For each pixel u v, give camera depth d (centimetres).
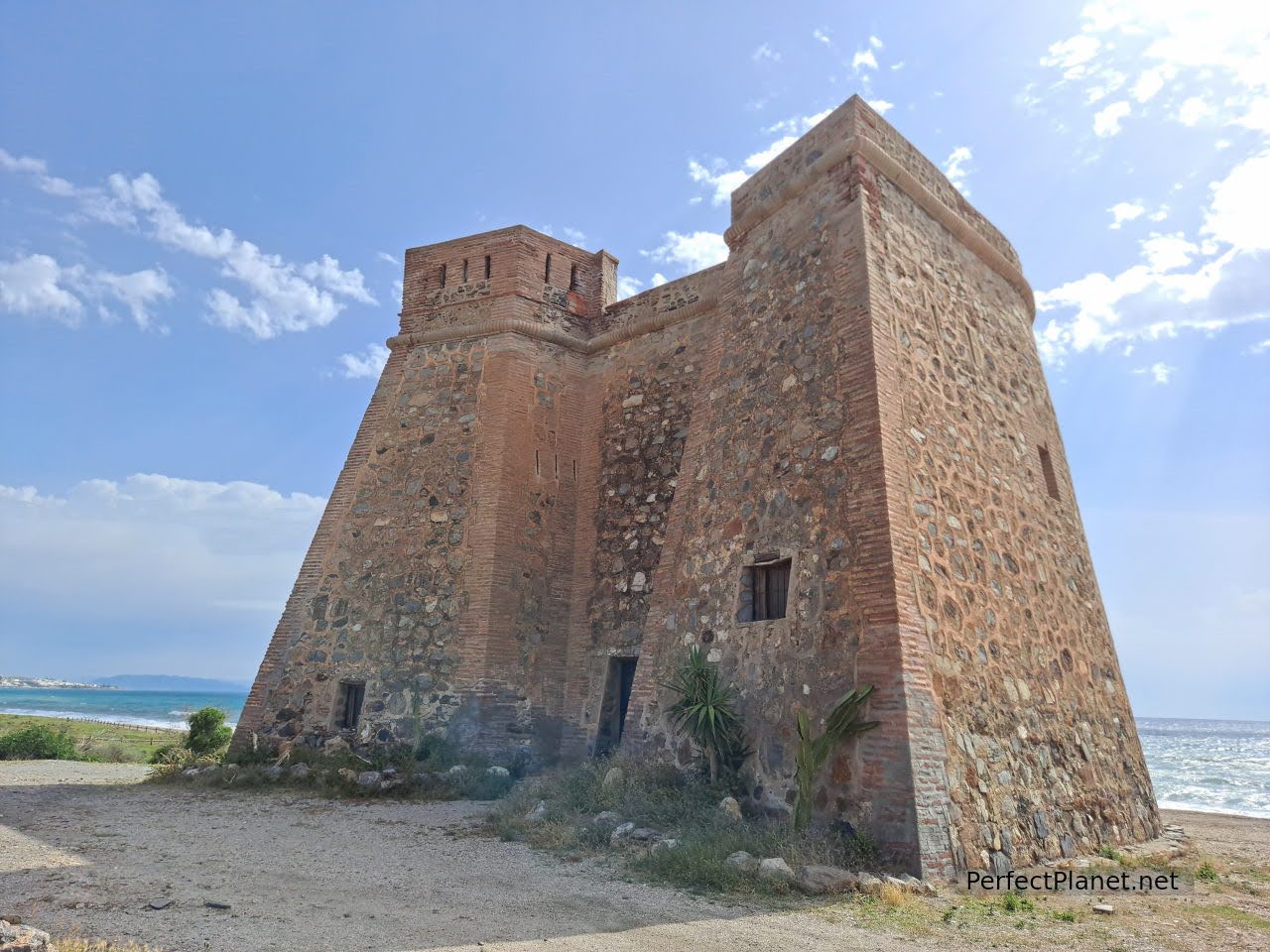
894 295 1159
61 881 691
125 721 6538
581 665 1566
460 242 1895
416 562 1591
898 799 809
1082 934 655
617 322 1817
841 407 1065
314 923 593
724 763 1001
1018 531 1225
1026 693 1074
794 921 638
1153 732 12262
